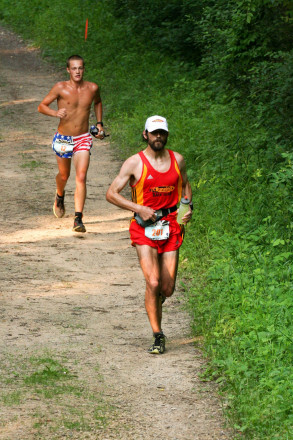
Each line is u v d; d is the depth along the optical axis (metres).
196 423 11.84
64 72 55.53
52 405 12.13
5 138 38.44
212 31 41.94
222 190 25.36
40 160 34.09
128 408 12.27
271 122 31.81
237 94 37.34
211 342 14.84
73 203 27.61
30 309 17.03
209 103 39.47
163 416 12.04
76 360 14.19
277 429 11.35
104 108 44.91
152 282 14.48
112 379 13.40
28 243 22.55
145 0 59.34
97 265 20.78
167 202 14.57
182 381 13.42
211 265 19.66
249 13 34.94
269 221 21.14
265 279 17.36
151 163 14.27
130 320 16.72
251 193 24.33
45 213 26.12
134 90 47.00
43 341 15.09
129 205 14.30
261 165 26.78
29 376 13.26
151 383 13.30
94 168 33.31
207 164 29.16
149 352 14.73
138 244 14.73
